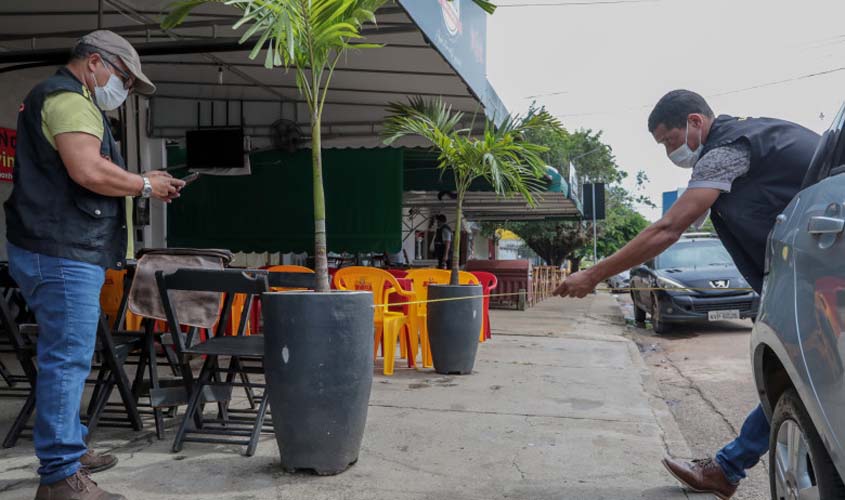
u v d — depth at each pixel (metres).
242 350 3.97
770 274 2.77
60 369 3.12
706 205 3.11
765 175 3.12
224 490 3.51
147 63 9.65
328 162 11.73
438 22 7.25
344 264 14.36
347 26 3.57
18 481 3.56
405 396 5.84
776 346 2.53
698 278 11.54
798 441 2.48
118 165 3.54
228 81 10.66
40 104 3.16
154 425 4.72
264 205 11.88
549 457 4.19
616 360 8.09
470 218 23.66
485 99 9.77
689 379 7.51
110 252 3.33
